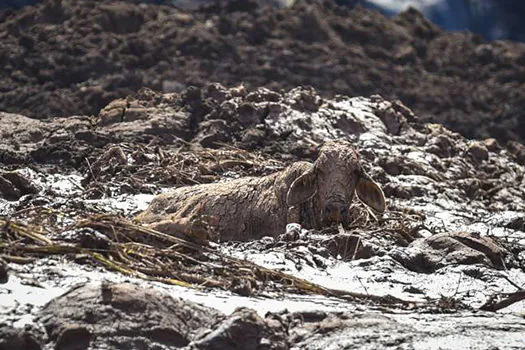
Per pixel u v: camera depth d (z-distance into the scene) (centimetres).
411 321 2722
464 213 5172
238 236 3834
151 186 4834
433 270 3522
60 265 2850
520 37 16988
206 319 2495
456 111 12950
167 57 11875
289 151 5919
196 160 5344
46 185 4962
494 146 7288
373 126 6600
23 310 2450
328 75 12519
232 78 11775
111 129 6350
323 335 2519
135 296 2436
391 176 5853
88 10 12281
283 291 3005
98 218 3247
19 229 3062
